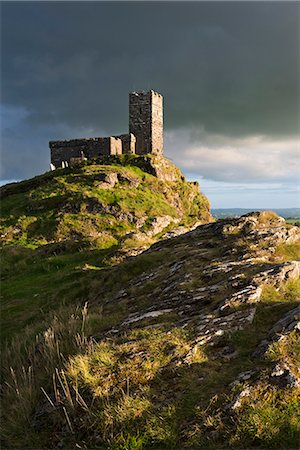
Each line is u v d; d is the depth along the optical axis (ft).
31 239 147.23
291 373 25.95
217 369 28.76
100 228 153.79
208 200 232.32
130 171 204.44
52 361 33.86
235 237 59.52
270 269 42.29
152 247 73.67
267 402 24.39
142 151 256.93
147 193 189.88
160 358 30.37
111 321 42.06
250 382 26.12
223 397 25.45
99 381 29.22
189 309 38.81
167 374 28.96
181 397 26.61
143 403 26.37
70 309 52.85
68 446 26.02
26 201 178.81
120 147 256.32
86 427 26.66
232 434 23.16
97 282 63.98
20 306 67.41
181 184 222.28
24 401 30.37
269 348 28.48
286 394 24.70
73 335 39.17
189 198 217.77
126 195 178.29
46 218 159.94
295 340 28.91
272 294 38.58
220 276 44.47
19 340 48.03
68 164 257.55
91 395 28.50
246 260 48.19
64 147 265.34
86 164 219.41
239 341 31.35
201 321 35.01
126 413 25.91
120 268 63.93
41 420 28.81
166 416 25.23
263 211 68.95
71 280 78.59
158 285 49.52
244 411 24.14
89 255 97.45
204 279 45.24
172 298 42.63
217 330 32.96
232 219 67.97
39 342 40.91
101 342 34.53
